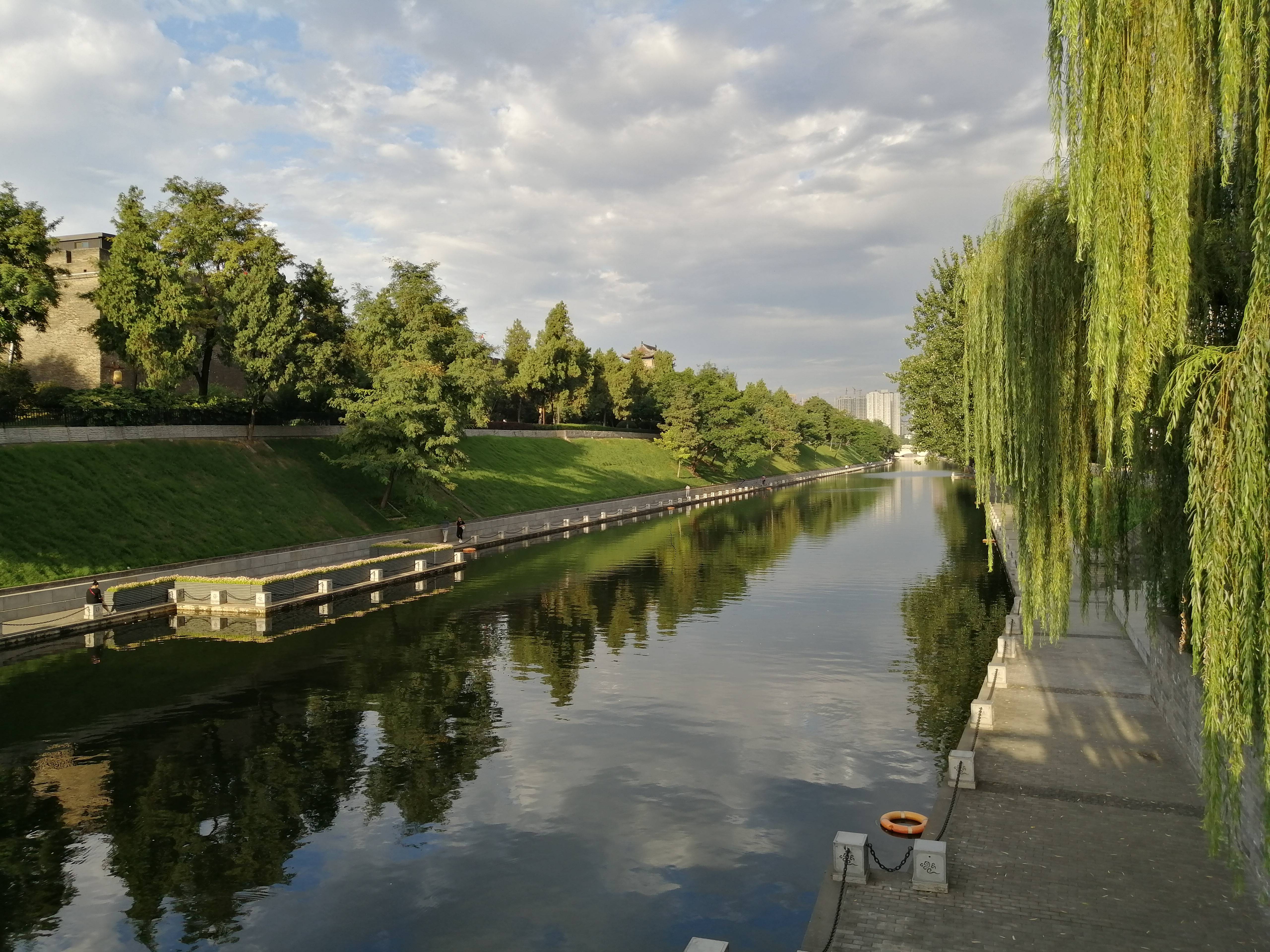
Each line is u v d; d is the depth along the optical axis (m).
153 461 42.75
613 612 34.47
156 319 46.91
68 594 31.23
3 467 34.97
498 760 18.31
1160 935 10.23
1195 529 7.91
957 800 14.35
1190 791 14.52
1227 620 7.57
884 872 12.17
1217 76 9.98
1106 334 9.83
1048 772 15.48
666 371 132.12
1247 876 11.36
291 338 50.84
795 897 12.74
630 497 89.94
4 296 36.19
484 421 81.94
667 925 12.02
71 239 61.22
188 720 20.91
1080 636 26.39
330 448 58.22
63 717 21.06
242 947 11.55
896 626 31.56
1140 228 9.71
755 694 23.02
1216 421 7.79
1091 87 10.15
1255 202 8.71
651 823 15.24
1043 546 15.70
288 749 18.98
